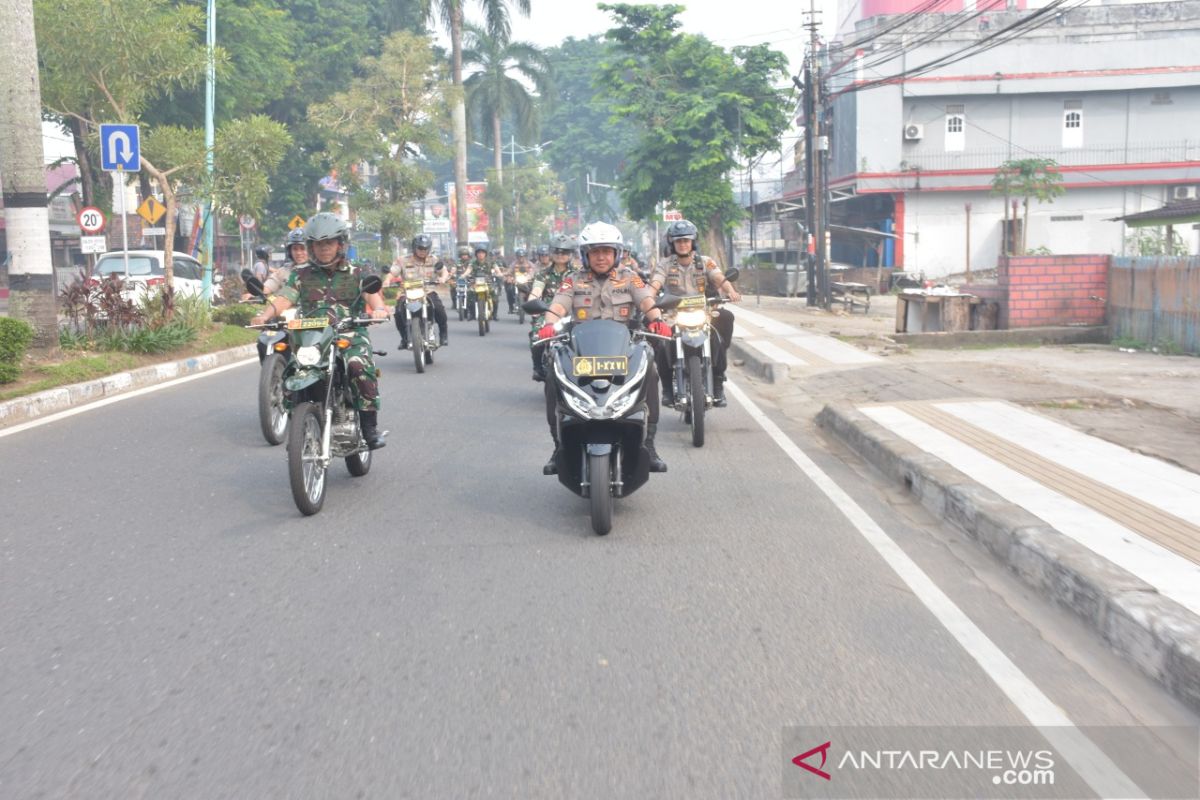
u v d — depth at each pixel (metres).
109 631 5.22
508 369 15.96
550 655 4.86
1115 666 4.78
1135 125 47.22
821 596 5.69
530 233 85.75
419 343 15.39
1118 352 18.48
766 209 57.69
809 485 8.37
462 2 51.00
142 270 23.38
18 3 13.55
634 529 7.07
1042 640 5.08
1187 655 4.39
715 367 10.72
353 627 5.24
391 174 39.78
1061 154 47.41
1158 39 46.34
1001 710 4.31
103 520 7.30
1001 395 12.09
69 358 14.21
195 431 10.68
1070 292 20.77
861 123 47.62
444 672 4.68
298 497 7.25
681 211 45.03
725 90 45.09
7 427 10.90
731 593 5.73
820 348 18.58
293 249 11.16
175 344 16.20
